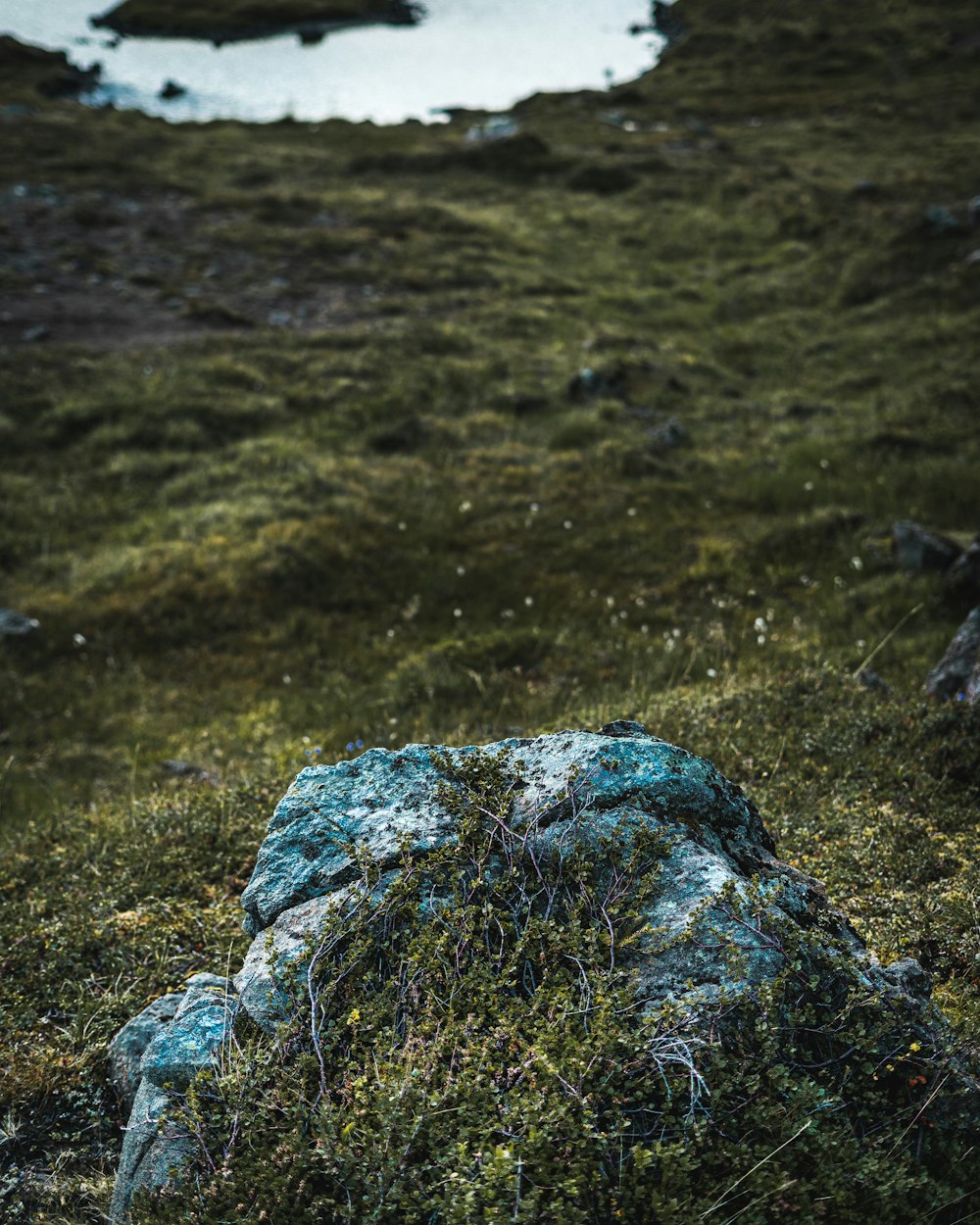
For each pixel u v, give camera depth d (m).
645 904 3.18
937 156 36.88
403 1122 2.55
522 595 13.51
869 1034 2.80
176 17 77.31
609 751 3.74
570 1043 2.64
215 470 16.78
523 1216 2.28
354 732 9.84
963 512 14.20
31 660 12.38
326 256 28.44
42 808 8.84
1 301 23.17
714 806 3.68
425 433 18.34
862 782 6.04
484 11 87.56
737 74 58.28
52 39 69.62
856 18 64.88
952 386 18.47
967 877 4.63
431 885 3.41
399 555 14.50
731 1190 2.41
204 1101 3.04
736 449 17.48
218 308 23.59
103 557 14.53
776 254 28.59
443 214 32.03
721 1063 2.61
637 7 89.62
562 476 16.55
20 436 17.52
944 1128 2.75
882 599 11.77
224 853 5.83
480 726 9.17
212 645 12.73
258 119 56.31
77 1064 4.16
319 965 3.19
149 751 10.29
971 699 7.00
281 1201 2.56
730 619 12.11
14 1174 3.72
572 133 44.25
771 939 2.94
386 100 62.22
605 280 27.61
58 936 5.04
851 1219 2.39
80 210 29.94
